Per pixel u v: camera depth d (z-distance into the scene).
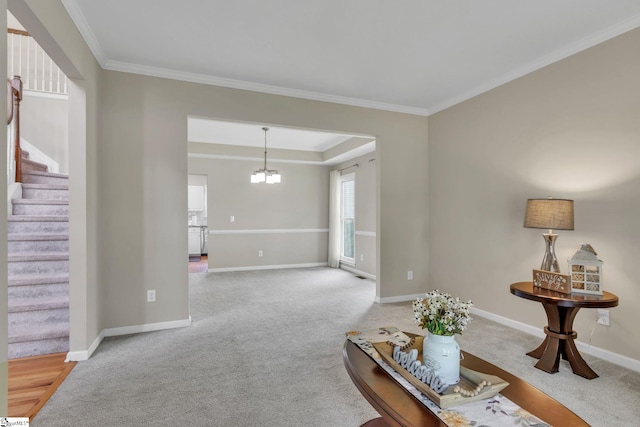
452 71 3.33
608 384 2.22
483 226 3.68
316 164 7.54
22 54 4.50
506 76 3.39
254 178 5.99
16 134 3.72
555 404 1.31
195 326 3.39
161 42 2.79
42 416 1.86
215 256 6.79
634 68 2.43
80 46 2.48
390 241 4.33
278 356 2.68
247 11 2.37
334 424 1.81
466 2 2.25
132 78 3.19
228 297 4.62
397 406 1.29
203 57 3.05
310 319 3.63
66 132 4.68
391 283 4.34
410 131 4.43
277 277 6.14
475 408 1.28
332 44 2.82
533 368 2.45
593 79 2.67
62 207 3.74
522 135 3.25
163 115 3.29
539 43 2.79
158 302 3.28
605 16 2.40
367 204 6.21
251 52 2.96
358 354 1.76
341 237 7.33
